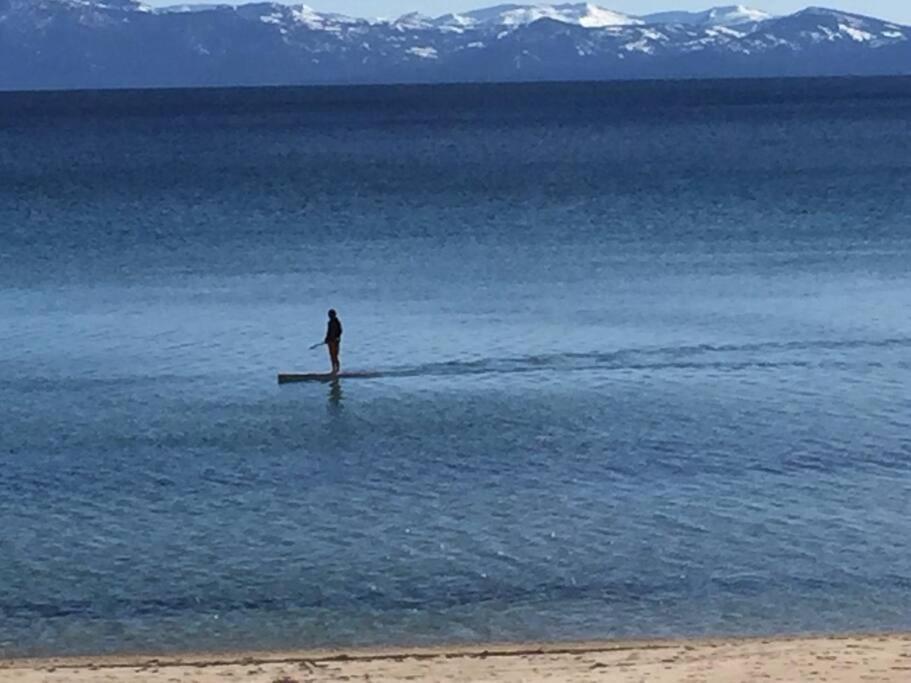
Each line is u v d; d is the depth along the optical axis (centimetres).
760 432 3322
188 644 2127
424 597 2312
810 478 2953
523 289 5419
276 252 6625
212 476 3017
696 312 4878
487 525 2661
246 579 2397
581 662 1903
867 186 9581
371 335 4538
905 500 2791
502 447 3216
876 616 2217
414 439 3300
